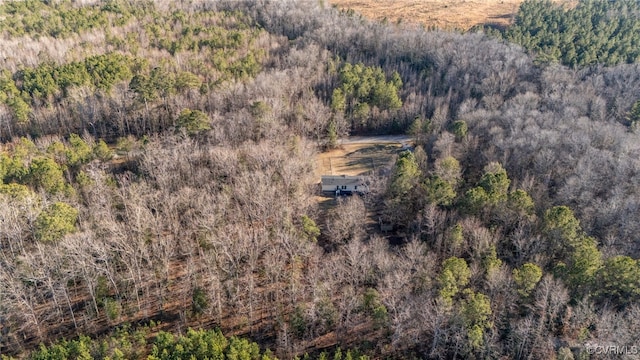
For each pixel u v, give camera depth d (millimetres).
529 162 105625
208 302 72375
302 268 81188
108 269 74125
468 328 64438
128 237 79438
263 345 70688
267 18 195750
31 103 132750
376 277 75312
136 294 74000
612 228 83500
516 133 111125
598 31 181125
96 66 142250
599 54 162375
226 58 158625
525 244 79250
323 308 69438
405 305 69188
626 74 144625
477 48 163500
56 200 86750
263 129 119438
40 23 175625
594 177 93312
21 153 105375
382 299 70750
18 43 158500
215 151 102375
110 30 174000
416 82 156000
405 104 145750
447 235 80188
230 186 94562
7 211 78500
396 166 98438
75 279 75812
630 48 165500
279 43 179000
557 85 137875
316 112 133750
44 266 70375
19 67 143750
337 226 87188
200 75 149375
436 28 198125
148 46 166500
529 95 132750
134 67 148250
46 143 114625
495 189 88750
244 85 141125
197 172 98625
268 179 93375
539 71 151625
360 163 130375
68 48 157500
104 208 85312
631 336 61125
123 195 89625
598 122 116938
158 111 134750
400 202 94500
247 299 76500
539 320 66562
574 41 175000
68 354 61375
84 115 131000
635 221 81688
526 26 188500
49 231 74812
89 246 73312
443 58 160875
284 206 89875
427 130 130375
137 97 132625
